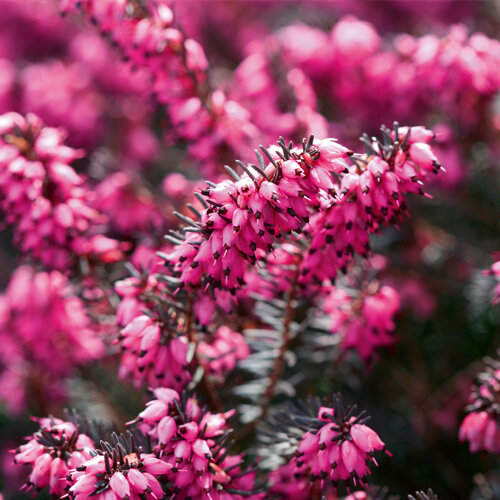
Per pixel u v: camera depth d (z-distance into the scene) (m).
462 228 0.47
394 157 0.31
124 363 0.34
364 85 0.44
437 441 0.41
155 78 0.36
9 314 0.41
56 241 0.35
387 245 0.43
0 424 0.46
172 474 0.30
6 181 0.34
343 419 0.31
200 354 0.33
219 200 0.30
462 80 0.39
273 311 0.35
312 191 0.30
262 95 0.41
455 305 0.44
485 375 0.33
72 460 0.31
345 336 0.35
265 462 0.34
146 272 0.33
